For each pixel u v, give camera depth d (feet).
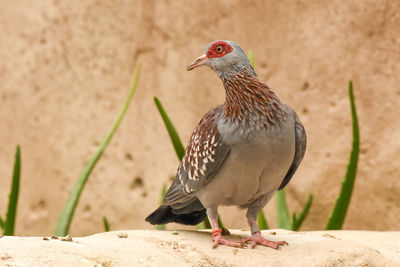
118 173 44.16
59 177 44.83
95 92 44.50
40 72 45.42
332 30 38.96
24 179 45.57
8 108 46.03
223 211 42.68
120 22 44.11
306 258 19.07
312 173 39.60
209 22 42.04
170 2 43.04
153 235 20.57
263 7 40.55
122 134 44.11
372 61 38.09
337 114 38.91
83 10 44.68
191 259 18.71
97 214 44.34
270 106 19.47
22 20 45.98
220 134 19.66
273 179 20.24
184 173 21.26
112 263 16.87
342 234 26.50
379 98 37.96
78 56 44.78
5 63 46.19
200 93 42.39
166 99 43.21
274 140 19.42
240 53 19.95
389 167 37.60
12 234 25.93
